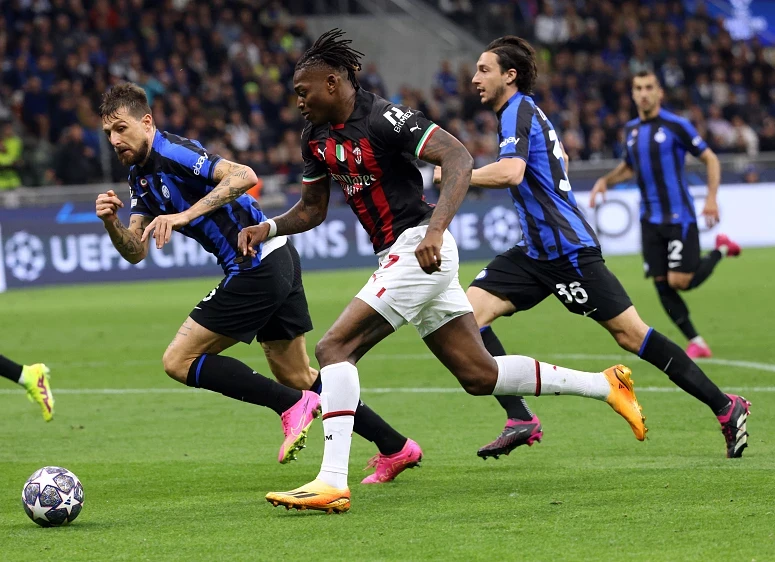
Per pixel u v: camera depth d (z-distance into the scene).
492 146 83.69
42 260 65.31
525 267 20.62
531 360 17.64
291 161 76.75
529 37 103.38
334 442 15.82
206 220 18.45
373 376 30.86
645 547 13.20
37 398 21.89
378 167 16.11
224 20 90.50
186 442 22.36
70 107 74.12
